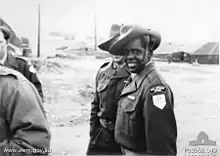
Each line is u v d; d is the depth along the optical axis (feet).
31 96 2.47
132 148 3.98
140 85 3.96
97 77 5.49
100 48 5.30
